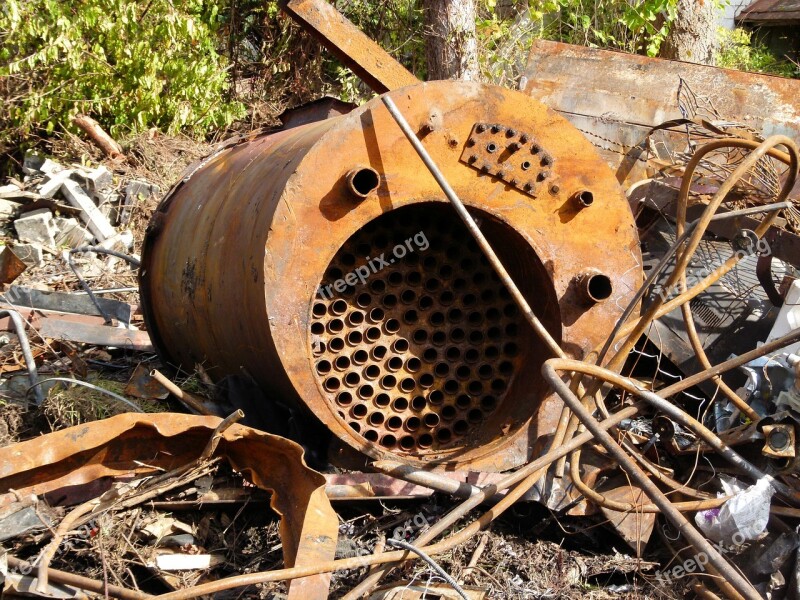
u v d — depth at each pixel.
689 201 3.32
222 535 2.60
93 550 2.41
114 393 3.01
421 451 2.78
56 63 6.55
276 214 2.47
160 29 6.90
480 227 2.82
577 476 2.66
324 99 3.44
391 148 2.57
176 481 2.54
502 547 2.75
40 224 5.48
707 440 2.54
